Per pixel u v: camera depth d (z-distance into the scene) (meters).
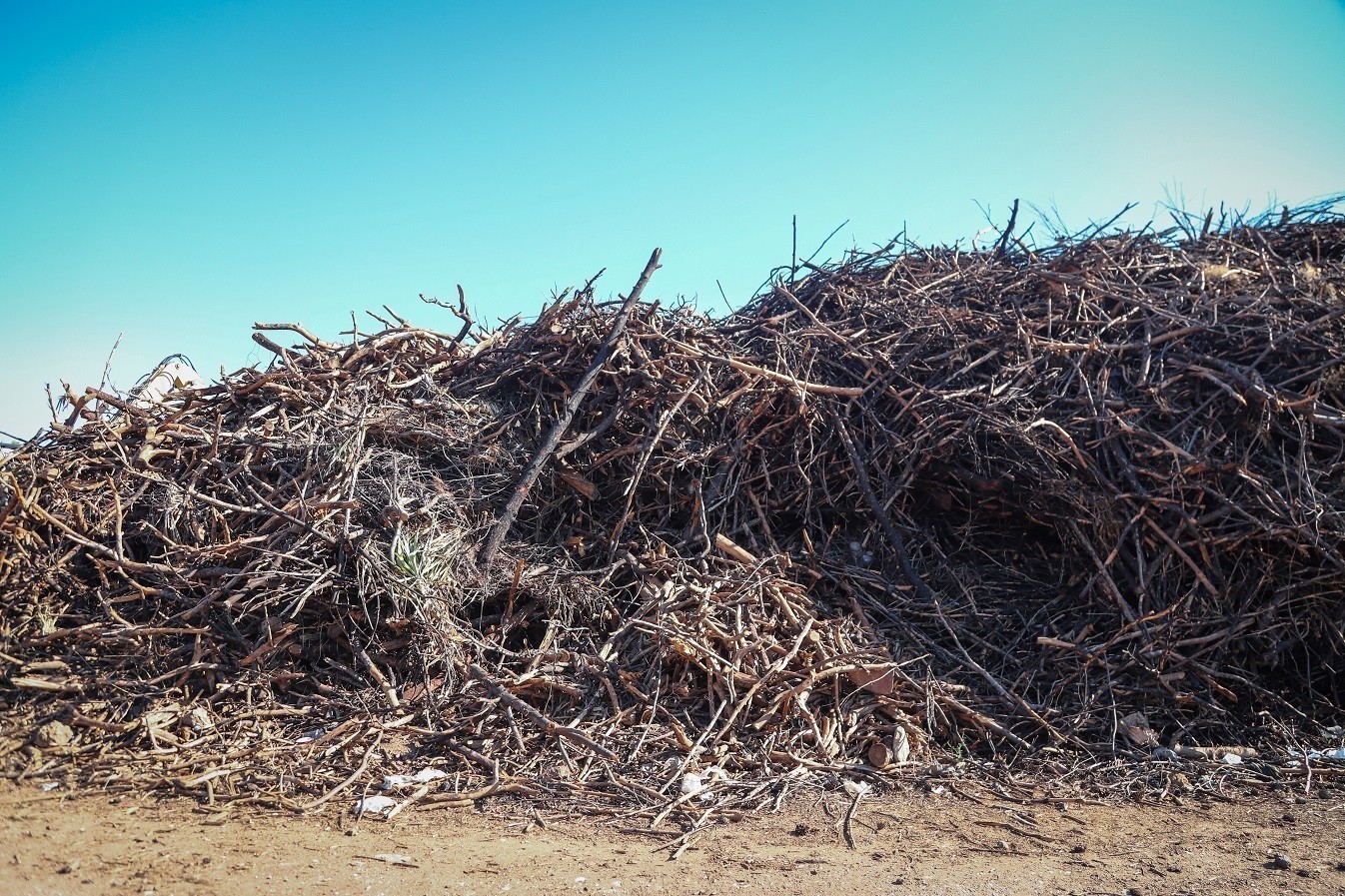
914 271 8.35
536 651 5.73
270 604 5.60
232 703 5.21
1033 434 6.39
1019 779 4.99
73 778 4.48
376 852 3.86
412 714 5.23
